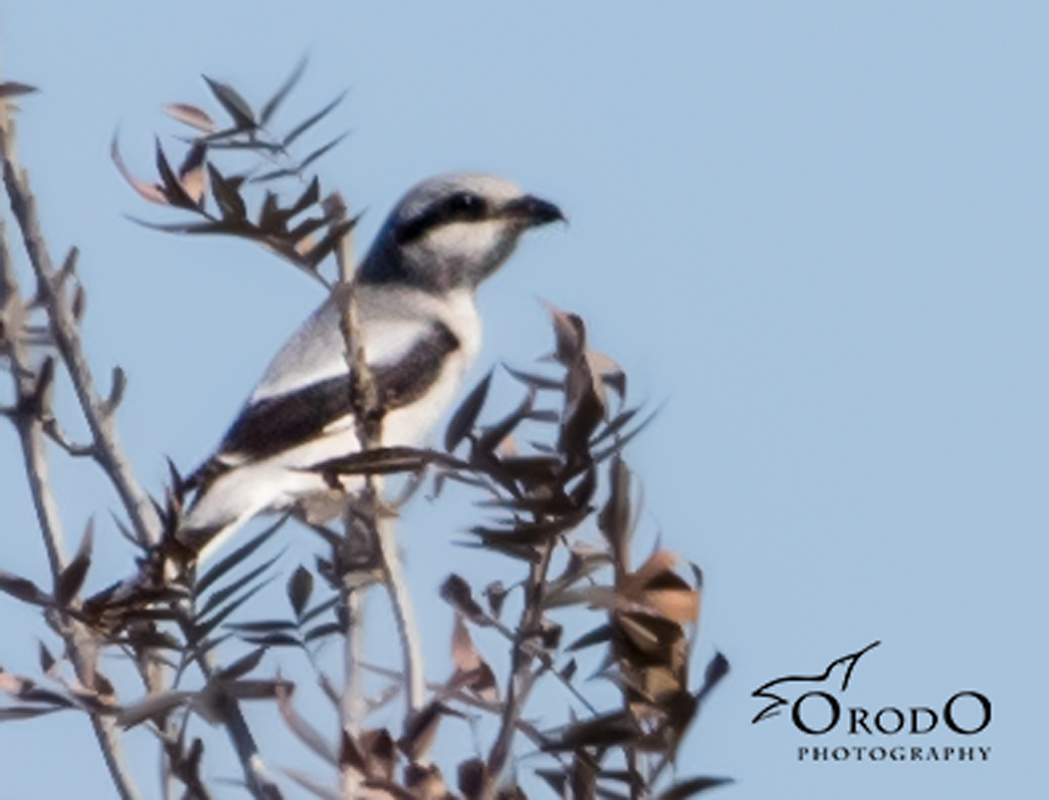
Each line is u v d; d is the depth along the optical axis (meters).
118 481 8.16
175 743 6.93
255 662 6.85
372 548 7.36
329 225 7.93
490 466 6.36
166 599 7.00
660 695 6.25
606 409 6.34
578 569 6.46
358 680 7.15
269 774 6.79
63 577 7.10
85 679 7.34
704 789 6.27
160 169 7.36
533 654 6.38
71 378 8.27
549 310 6.48
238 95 7.54
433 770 6.18
